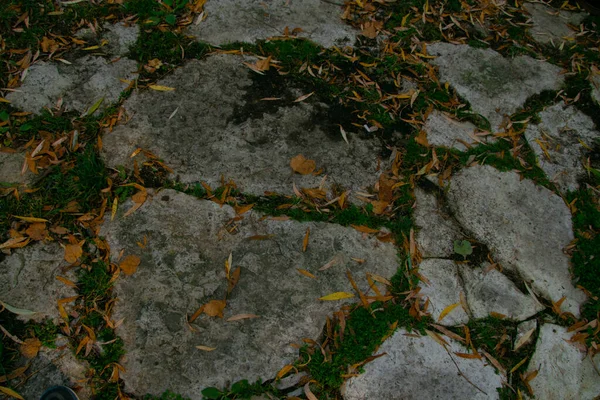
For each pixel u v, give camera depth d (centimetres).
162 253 216
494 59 310
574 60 316
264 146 254
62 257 210
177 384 188
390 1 327
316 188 242
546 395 201
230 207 232
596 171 267
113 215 223
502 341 210
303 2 321
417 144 263
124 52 281
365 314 207
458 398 195
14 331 192
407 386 194
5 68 263
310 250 223
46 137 240
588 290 227
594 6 350
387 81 291
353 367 195
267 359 195
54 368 186
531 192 256
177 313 203
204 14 303
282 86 279
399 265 223
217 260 217
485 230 240
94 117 254
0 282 201
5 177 228
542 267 232
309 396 187
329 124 267
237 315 203
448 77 298
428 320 211
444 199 248
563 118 289
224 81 277
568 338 215
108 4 296
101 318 198
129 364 190
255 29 301
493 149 269
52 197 224
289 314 206
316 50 297
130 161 241
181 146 249
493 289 223
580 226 247
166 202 231
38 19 283
